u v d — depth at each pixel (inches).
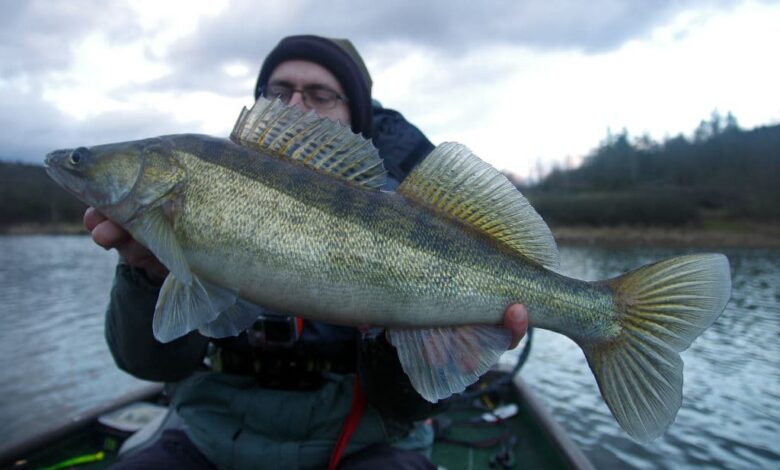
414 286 18.4
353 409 24.1
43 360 96.2
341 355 25.6
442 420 40.5
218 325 19.2
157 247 17.8
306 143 18.9
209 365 29.8
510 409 44.6
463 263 18.8
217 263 18.0
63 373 89.0
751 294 154.6
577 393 77.1
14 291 174.2
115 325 23.5
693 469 53.3
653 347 19.2
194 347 25.2
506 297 19.1
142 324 22.5
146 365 24.1
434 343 19.1
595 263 235.5
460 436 41.2
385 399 22.9
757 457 56.0
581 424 65.9
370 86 37.4
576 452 33.0
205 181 18.0
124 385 83.0
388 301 18.3
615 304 19.8
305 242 17.8
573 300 19.6
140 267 21.1
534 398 43.3
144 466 22.9
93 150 18.7
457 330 19.2
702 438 60.9
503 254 19.4
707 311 18.5
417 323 18.7
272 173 18.3
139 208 18.3
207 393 25.3
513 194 19.7
